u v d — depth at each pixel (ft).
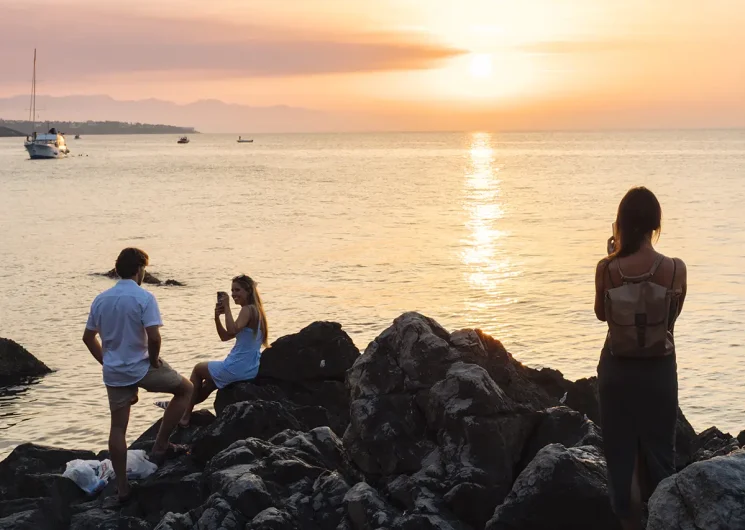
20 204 250.98
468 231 177.17
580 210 223.92
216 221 201.36
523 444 21.88
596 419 28.94
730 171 403.75
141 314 25.35
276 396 32.86
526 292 104.06
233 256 141.90
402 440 22.04
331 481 22.21
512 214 214.48
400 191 303.68
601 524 18.29
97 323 25.57
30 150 607.37
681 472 15.10
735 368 65.67
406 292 105.60
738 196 251.39
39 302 98.32
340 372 34.91
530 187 319.68
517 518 18.48
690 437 27.37
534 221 196.65
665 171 416.46
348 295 103.60
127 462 26.58
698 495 14.52
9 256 140.67
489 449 20.77
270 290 107.55
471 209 230.27
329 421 31.76
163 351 72.64
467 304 96.99
